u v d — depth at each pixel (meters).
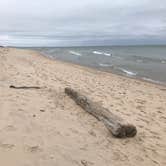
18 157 3.88
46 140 4.64
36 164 3.76
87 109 6.73
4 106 6.25
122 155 4.56
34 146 4.31
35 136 4.74
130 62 30.44
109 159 4.32
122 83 14.03
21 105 6.56
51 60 28.38
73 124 5.74
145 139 5.52
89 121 6.07
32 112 6.13
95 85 12.22
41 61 24.67
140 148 5.00
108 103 8.52
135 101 9.38
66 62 27.38
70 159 4.08
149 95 10.95
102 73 18.47
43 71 15.47
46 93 8.45
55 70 17.25
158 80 16.41
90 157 4.27
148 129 6.21
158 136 5.79
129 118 6.99
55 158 4.02
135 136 5.57
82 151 4.45
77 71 18.33
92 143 4.87
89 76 15.88
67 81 12.30
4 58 22.34
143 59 36.16
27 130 4.96
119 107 8.13
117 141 5.18
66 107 7.04
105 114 5.98
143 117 7.27
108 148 4.77
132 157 4.55
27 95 7.77
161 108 8.62
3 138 4.45
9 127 4.97
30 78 11.45
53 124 5.53
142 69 22.78
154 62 30.84
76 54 50.00
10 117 5.54
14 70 13.77
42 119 5.74
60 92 8.79
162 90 12.49
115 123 5.45
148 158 4.61
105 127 5.75
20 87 8.81
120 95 10.26
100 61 31.25
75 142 4.78
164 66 25.67
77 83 12.09
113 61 31.56
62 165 3.85
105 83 13.37
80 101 7.21
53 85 10.30
